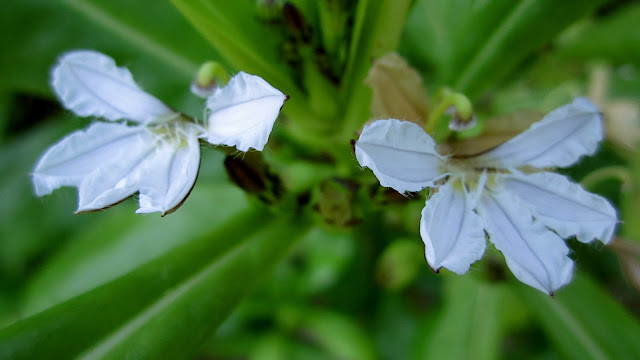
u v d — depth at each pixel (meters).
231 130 0.06
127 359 0.06
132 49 0.11
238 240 0.08
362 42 0.07
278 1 0.07
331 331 0.15
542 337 0.15
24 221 0.14
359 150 0.06
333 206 0.08
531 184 0.07
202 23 0.07
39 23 0.11
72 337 0.06
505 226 0.07
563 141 0.07
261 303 0.15
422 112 0.07
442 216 0.06
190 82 0.11
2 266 0.14
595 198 0.06
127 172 0.07
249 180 0.08
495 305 0.13
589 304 0.08
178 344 0.07
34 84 0.11
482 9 0.09
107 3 0.10
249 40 0.07
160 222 0.12
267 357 0.15
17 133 0.15
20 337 0.06
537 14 0.09
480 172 0.07
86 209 0.06
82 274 0.12
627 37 0.11
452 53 0.10
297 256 0.15
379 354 0.15
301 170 0.09
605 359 0.08
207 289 0.07
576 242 0.09
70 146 0.07
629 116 0.11
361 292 0.15
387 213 0.10
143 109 0.07
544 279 0.06
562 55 0.12
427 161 0.06
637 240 0.09
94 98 0.07
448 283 0.13
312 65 0.08
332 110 0.08
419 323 0.15
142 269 0.07
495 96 0.12
